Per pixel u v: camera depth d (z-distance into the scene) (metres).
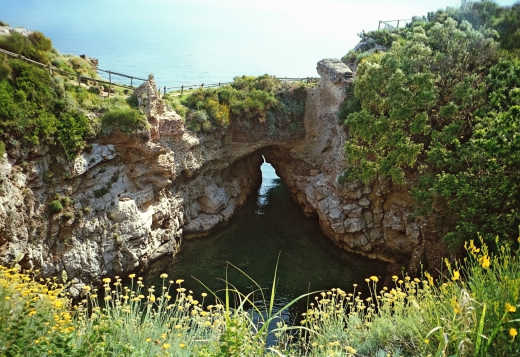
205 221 39.00
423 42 31.28
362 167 30.27
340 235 35.62
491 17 37.50
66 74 30.80
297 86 43.22
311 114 42.31
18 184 24.33
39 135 25.48
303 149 43.28
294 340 12.84
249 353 6.77
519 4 36.94
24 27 33.25
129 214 30.39
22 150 24.66
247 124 40.94
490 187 21.86
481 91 26.22
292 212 45.19
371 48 43.16
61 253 26.78
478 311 6.23
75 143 26.94
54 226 26.38
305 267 33.28
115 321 8.13
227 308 6.39
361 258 34.50
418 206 28.70
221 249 36.44
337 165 36.78
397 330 8.26
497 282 6.55
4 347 6.19
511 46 31.91
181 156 35.34
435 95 27.00
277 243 37.62
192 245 37.03
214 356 6.20
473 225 22.28
